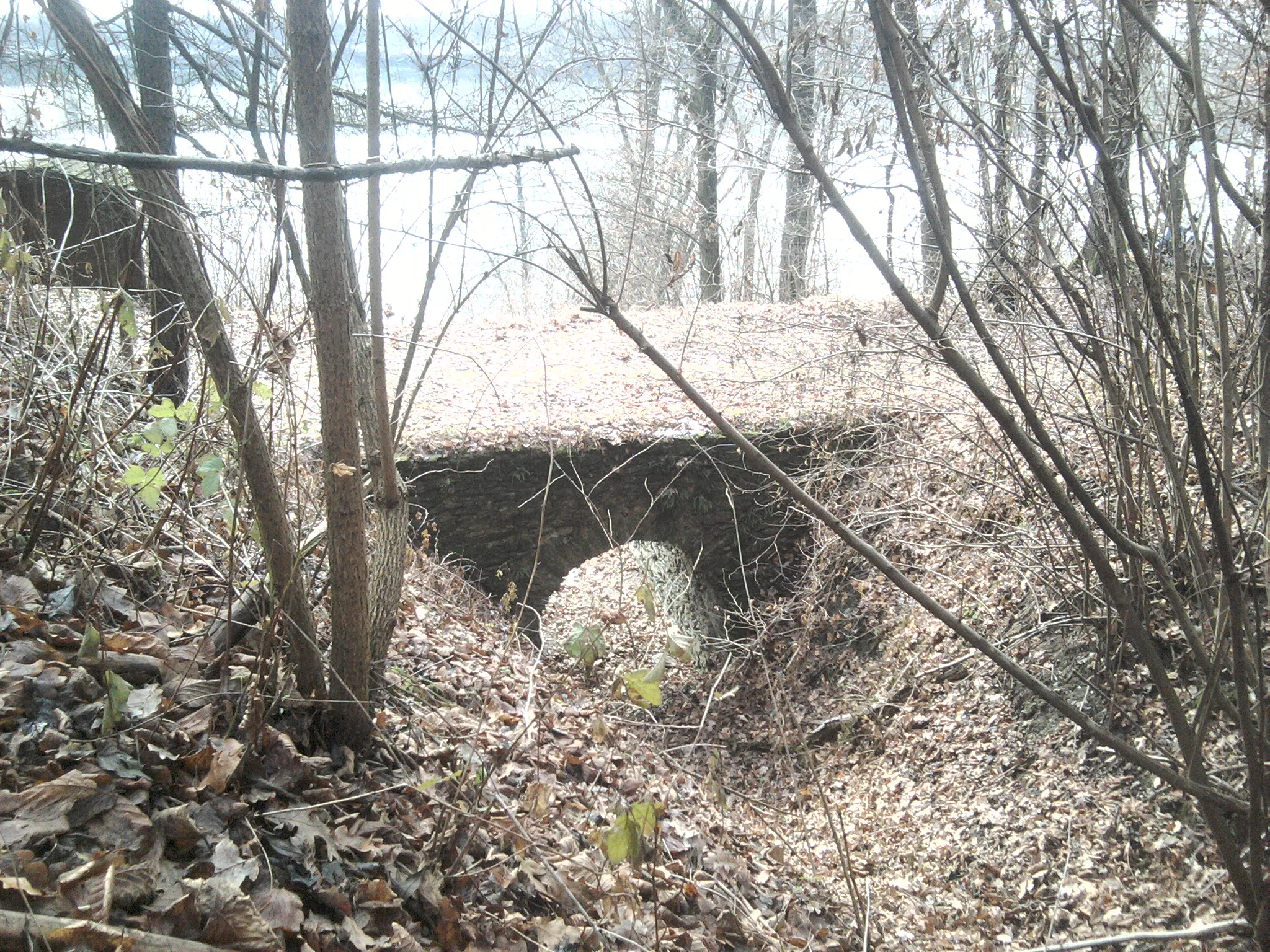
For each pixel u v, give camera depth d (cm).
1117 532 352
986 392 329
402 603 623
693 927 428
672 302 1622
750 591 1141
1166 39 367
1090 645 730
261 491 341
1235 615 336
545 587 1098
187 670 352
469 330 1502
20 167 388
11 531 373
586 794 509
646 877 439
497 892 364
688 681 1102
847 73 553
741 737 987
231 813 304
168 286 463
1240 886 379
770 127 750
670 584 1314
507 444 1026
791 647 1044
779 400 1151
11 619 326
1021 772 720
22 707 297
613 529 1097
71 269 437
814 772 510
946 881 666
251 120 382
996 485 784
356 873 323
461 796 390
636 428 1078
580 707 668
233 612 392
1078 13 359
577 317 1548
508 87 464
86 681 315
